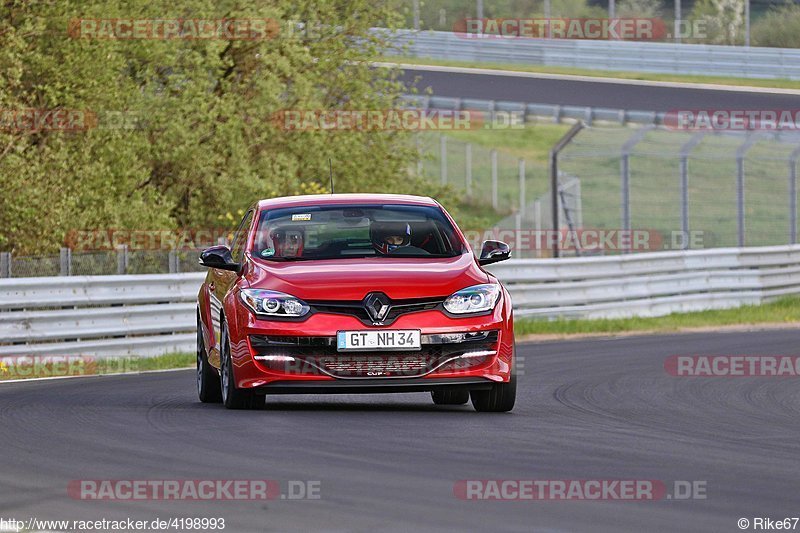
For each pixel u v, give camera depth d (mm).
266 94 85250
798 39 177125
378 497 20703
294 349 31953
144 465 24250
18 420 32094
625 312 81250
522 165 148250
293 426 29984
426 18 193125
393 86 95750
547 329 74750
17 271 64562
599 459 25203
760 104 151750
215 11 86875
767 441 28672
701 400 38344
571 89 167750
